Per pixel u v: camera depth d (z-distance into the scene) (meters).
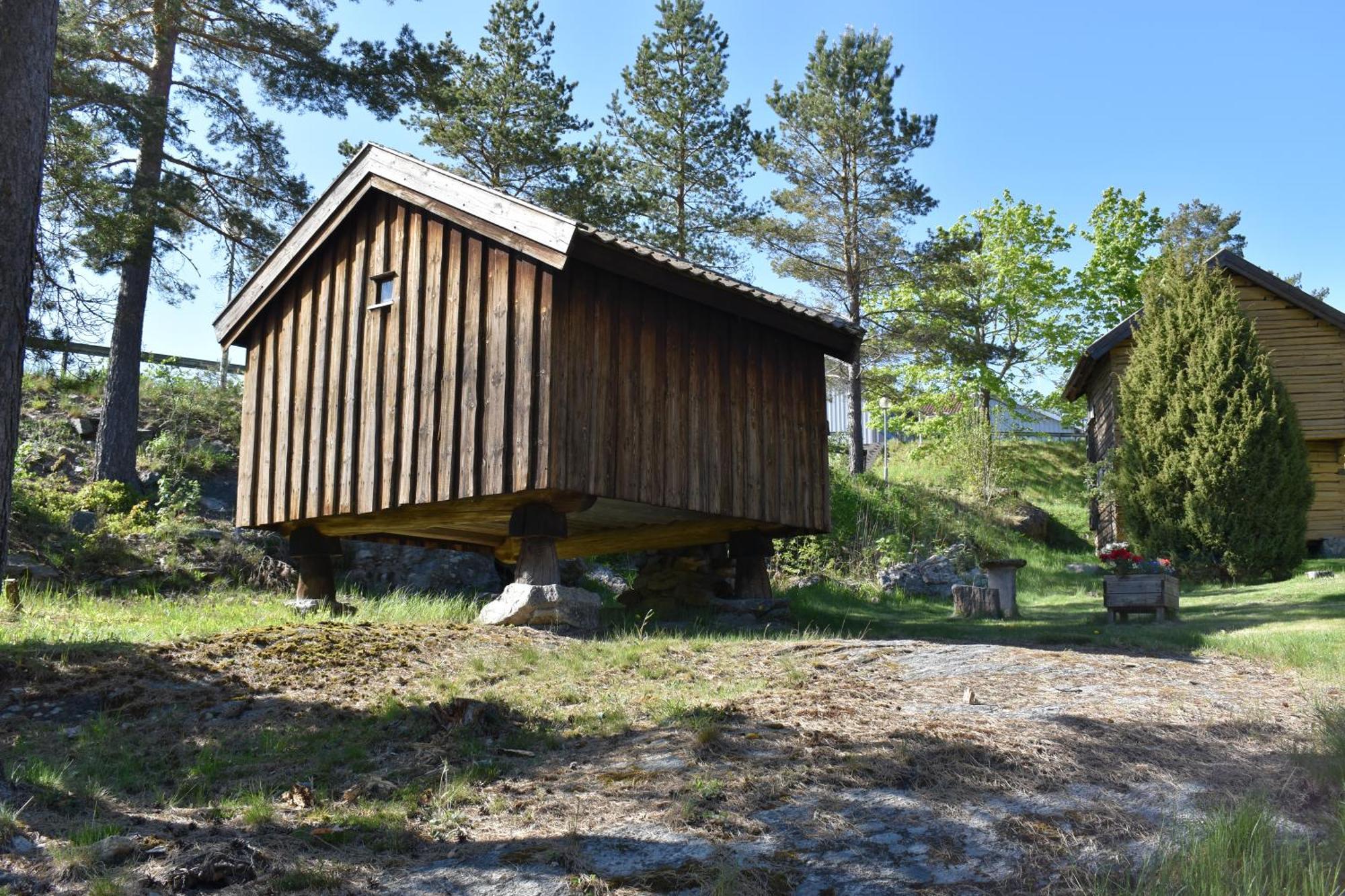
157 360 22.11
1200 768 5.70
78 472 17.38
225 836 4.67
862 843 4.60
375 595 14.92
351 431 11.55
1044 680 7.86
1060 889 4.19
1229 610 14.41
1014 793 5.20
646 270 10.53
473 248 10.70
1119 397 21.53
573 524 13.70
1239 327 19.73
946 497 27.23
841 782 5.26
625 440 10.51
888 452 36.84
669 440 11.05
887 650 8.93
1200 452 19.53
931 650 8.98
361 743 6.20
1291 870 4.19
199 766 5.76
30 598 11.75
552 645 9.23
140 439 19.09
